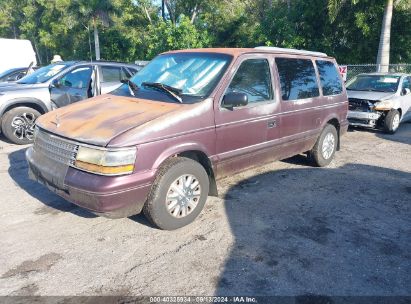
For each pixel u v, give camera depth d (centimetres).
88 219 418
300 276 324
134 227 403
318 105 579
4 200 462
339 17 1827
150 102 411
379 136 949
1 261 333
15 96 720
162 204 373
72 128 369
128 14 2995
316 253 362
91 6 2609
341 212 458
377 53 1839
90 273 320
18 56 1772
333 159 699
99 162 330
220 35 2747
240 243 375
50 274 317
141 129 349
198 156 418
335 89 636
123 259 342
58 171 355
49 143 375
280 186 540
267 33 2052
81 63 805
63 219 416
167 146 364
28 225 400
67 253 349
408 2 1684
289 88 519
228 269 331
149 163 351
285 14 2067
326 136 624
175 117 374
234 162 448
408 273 335
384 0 1628
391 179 591
